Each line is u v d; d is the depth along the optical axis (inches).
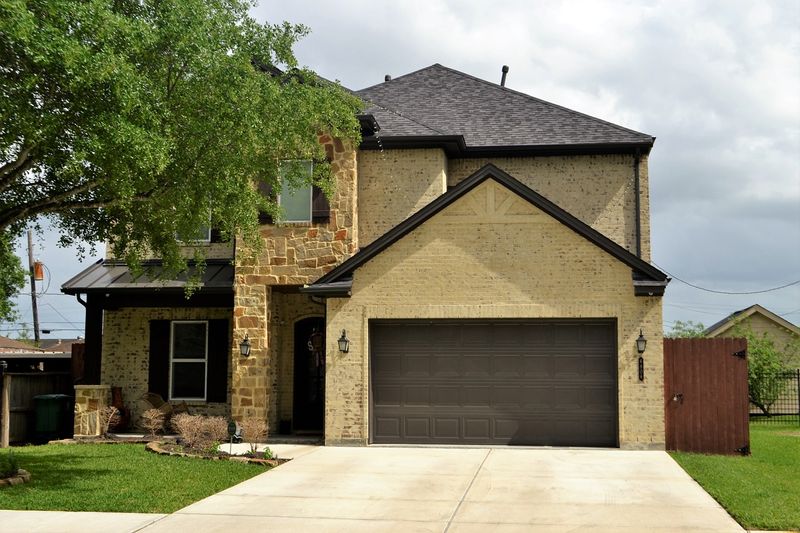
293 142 560.7
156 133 451.5
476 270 666.2
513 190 663.1
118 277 784.9
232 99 491.8
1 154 466.6
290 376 784.3
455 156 821.2
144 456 605.0
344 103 619.2
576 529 379.2
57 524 390.6
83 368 847.1
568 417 658.8
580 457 598.9
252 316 734.5
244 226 542.9
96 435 735.7
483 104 904.3
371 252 674.8
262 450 639.1
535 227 661.9
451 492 469.1
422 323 681.0
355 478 516.4
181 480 503.2
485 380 670.5
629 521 395.2
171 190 509.0
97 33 415.8
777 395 1133.1
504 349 670.5
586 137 810.2
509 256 663.1
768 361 1138.0
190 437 653.3
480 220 668.7
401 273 676.1
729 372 646.5
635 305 645.3
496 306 661.3
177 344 825.5
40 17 413.4
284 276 734.5
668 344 653.9
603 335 659.4
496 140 816.9
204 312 820.6
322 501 445.4
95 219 574.9
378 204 779.4
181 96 492.4
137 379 823.7
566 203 808.3
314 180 658.8
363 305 678.5
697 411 645.9
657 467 553.0
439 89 948.0
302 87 550.0
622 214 800.9
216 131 492.1
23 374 781.3
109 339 831.7
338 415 674.8
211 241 815.1
